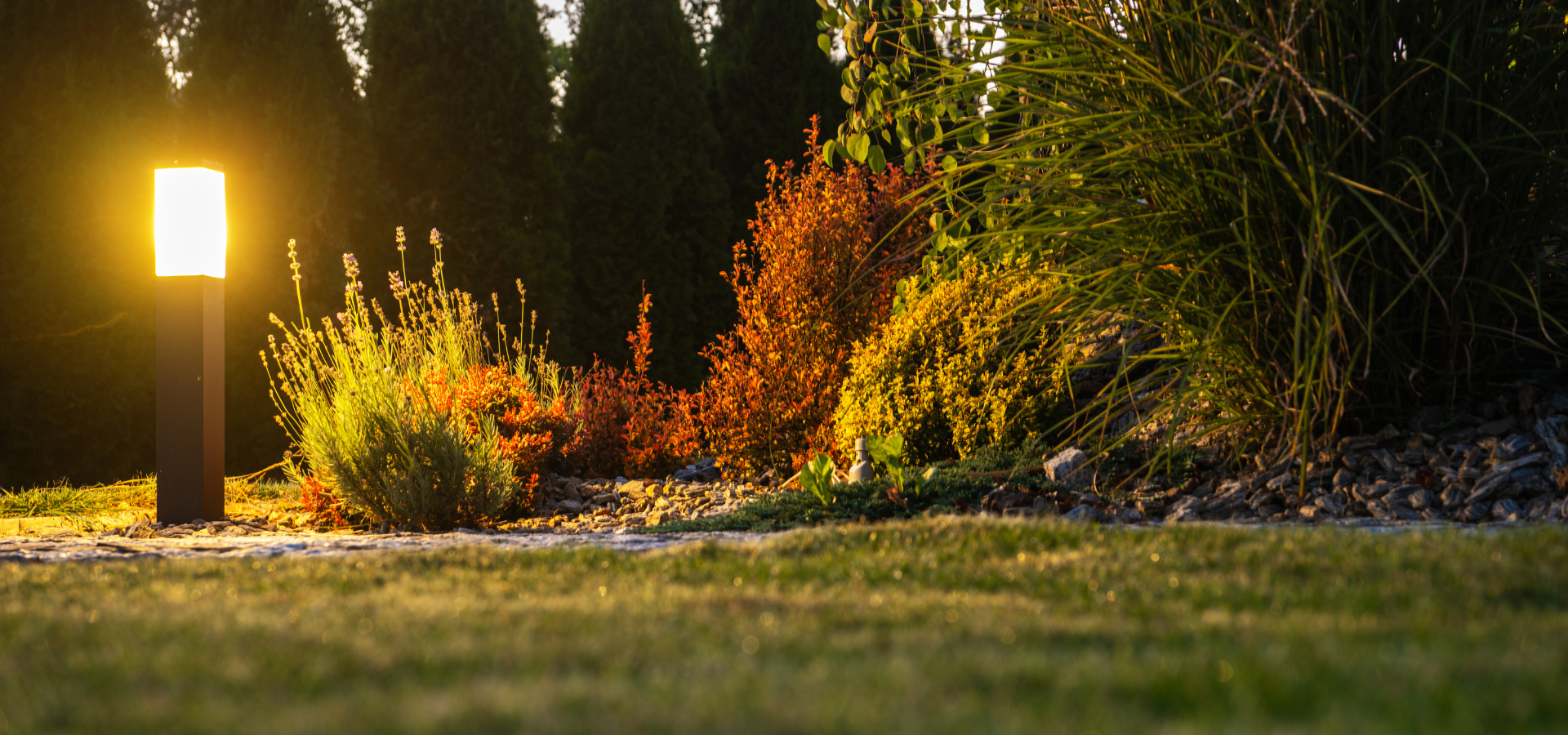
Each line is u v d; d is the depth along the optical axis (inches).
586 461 350.3
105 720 67.6
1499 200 209.3
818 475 227.9
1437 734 62.5
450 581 127.4
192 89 489.7
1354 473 212.7
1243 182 199.3
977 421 269.0
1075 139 217.0
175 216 267.7
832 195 361.1
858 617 98.9
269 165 497.4
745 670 77.7
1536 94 208.1
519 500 287.6
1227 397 230.4
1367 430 223.9
